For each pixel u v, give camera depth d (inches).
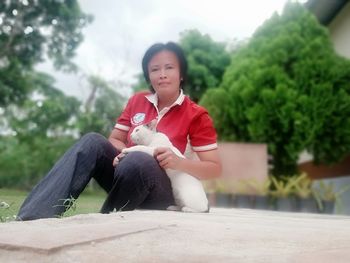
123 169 81.9
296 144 256.7
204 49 496.4
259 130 260.4
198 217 73.2
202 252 43.1
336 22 370.3
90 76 542.0
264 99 260.7
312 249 45.7
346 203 313.6
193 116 89.8
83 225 54.5
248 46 307.6
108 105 538.6
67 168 75.7
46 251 40.8
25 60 429.7
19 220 67.4
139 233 51.0
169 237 50.0
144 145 88.4
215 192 242.7
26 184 537.3
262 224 68.5
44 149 532.4
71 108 522.9
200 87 477.4
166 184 85.8
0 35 408.5
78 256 40.9
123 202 83.9
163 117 90.1
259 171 257.1
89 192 205.5
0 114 513.0
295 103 257.1
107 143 84.3
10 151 557.9
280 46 277.3
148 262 39.4
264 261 39.4
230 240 49.8
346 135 259.6
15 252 41.6
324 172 360.8
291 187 248.7
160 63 90.0
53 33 432.5
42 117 507.8
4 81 422.9
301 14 294.8
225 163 257.9
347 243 49.5
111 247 44.3
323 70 263.1
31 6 412.2
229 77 292.7
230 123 279.3
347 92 266.2
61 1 423.8
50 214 69.5
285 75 267.0
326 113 256.5
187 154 90.5
